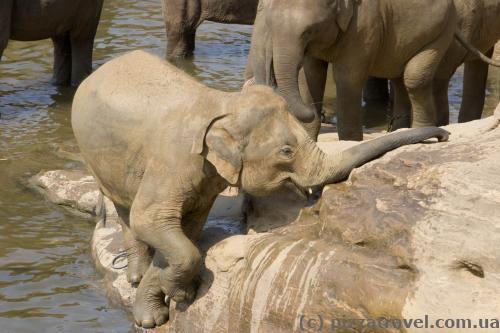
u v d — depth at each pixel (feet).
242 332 31.30
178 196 32.68
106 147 34.42
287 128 31.60
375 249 29.25
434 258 27.61
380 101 64.13
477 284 26.86
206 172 32.40
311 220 33.09
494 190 27.55
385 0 47.14
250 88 32.19
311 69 48.73
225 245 33.30
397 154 31.58
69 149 54.49
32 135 57.41
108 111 34.12
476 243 26.94
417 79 49.29
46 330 35.35
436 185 28.96
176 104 33.14
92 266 40.45
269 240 32.09
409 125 53.42
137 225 32.94
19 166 52.03
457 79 68.64
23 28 66.64
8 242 42.91
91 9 68.44
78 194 46.50
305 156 31.71
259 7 48.85
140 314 33.96
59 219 45.50
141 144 33.35
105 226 42.16
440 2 48.19
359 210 30.27
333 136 51.03
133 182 34.09
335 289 29.14
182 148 32.32
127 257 37.29
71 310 36.78
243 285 31.58
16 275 39.73
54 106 63.67
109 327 35.47
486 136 32.09
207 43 80.12
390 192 30.07
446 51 52.37
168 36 75.77
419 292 27.45
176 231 32.63
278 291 30.42
